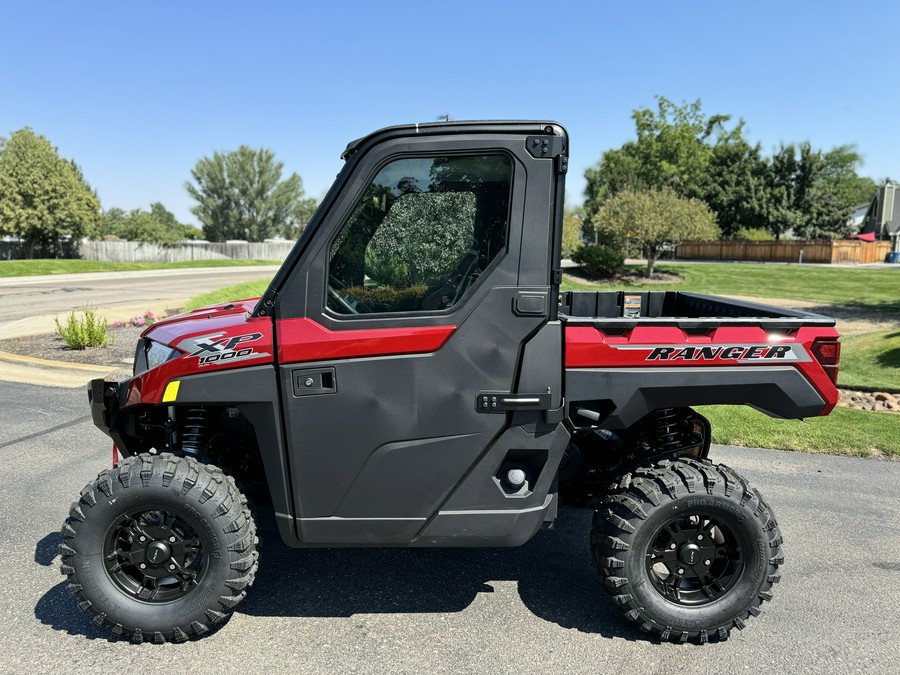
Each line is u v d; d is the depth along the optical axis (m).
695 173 49.59
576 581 3.53
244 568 2.83
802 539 4.12
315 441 2.74
